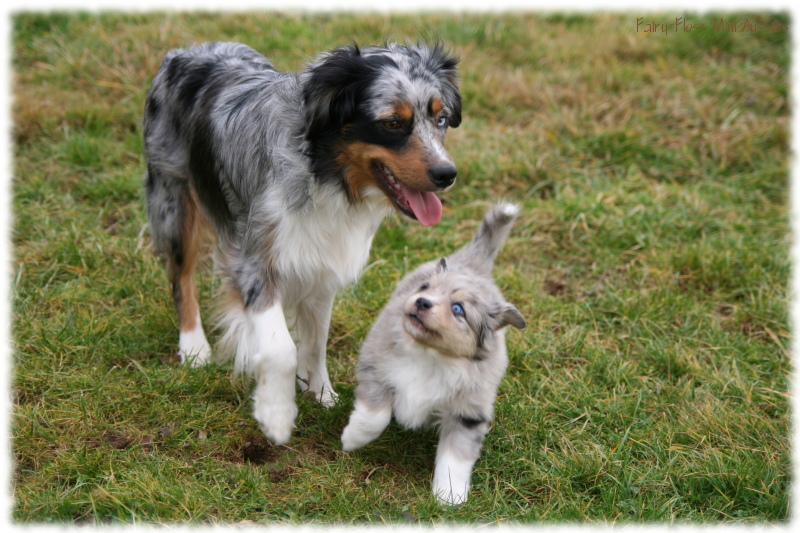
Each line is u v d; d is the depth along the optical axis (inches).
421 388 93.4
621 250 113.9
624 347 105.0
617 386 100.9
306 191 93.5
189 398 97.2
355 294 107.3
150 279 106.4
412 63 93.0
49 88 125.9
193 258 101.7
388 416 93.7
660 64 151.5
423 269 98.6
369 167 93.0
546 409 99.1
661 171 123.8
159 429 95.2
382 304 106.5
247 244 94.7
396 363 93.7
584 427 97.7
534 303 107.8
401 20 157.2
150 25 141.3
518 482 94.5
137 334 101.9
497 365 94.7
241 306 94.8
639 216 115.9
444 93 95.0
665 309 107.9
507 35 156.2
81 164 118.0
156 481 91.3
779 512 92.9
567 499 93.5
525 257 113.3
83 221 111.8
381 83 91.8
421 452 96.0
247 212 95.7
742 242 114.2
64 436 94.0
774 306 108.1
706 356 104.3
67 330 100.7
